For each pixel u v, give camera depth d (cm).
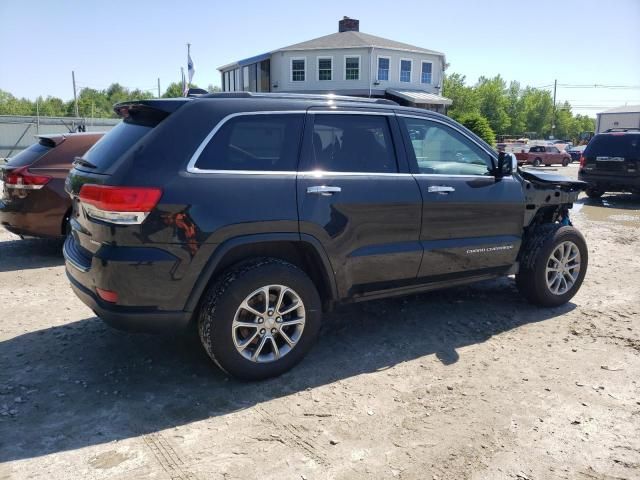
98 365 390
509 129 10175
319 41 3884
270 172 361
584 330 473
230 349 348
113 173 326
